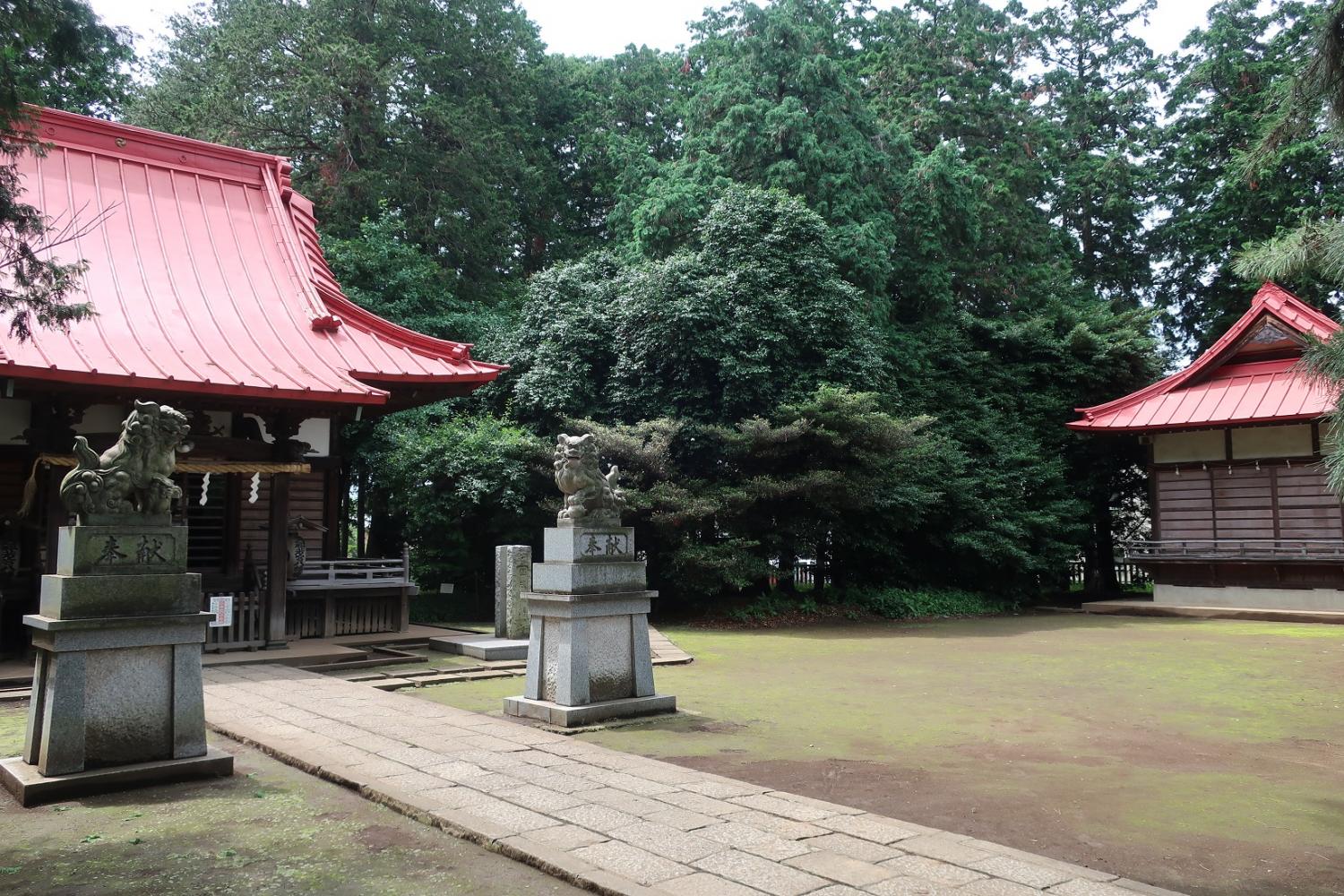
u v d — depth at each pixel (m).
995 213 33.25
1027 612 26.55
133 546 6.68
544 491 22.50
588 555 9.36
